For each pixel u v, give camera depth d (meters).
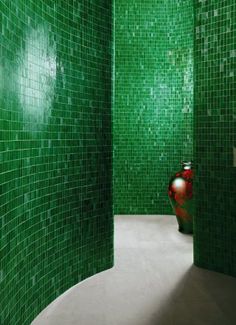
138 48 6.79
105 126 3.93
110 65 3.98
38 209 2.93
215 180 3.91
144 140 6.83
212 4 3.87
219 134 3.87
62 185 3.31
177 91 6.72
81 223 3.61
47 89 3.07
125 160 6.83
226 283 3.62
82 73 3.59
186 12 6.59
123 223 6.19
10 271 2.45
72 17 3.43
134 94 6.82
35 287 2.91
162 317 2.96
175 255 4.49
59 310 3.06
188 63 6.62
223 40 3.79
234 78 3.72
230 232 3.79
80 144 3.57
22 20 2.64
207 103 3.96
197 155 4.07
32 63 2.81
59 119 3.26
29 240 2.79
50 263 3.16
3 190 2.31
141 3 6.75
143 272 3.91
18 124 2.57
